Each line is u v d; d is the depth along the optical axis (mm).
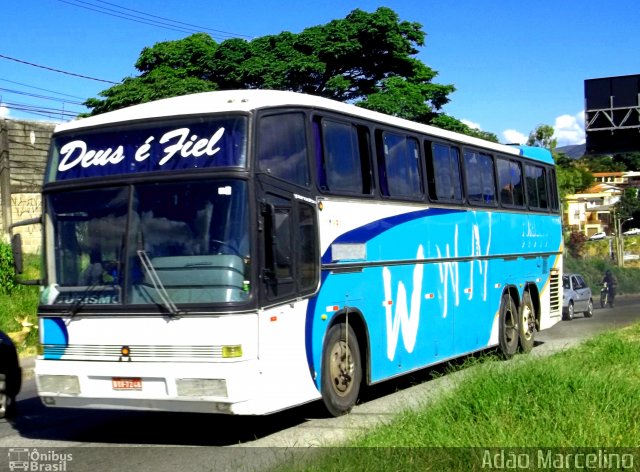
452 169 14336
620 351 13172
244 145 8883
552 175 19750
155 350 8586
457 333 14148
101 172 9219
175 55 33969
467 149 15031
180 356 8500
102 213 9055
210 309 8445
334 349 10445
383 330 11625
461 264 14383
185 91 32125
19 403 12398
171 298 8586
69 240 9148
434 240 13383
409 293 12469
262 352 8695
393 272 11992
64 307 8961
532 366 9758
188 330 8492
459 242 14336
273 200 9156
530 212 17984
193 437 9625
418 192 12977
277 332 9008
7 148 29734
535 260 18156
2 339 11047
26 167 32469
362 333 11227
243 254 8617
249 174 8781
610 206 101750
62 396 8969
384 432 8180
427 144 13461
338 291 10484
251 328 8547
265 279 8820
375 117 11891
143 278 8727
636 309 36156
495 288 15859
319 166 10281
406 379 14328
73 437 9719
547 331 24266
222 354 8391
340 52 33312
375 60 34594
